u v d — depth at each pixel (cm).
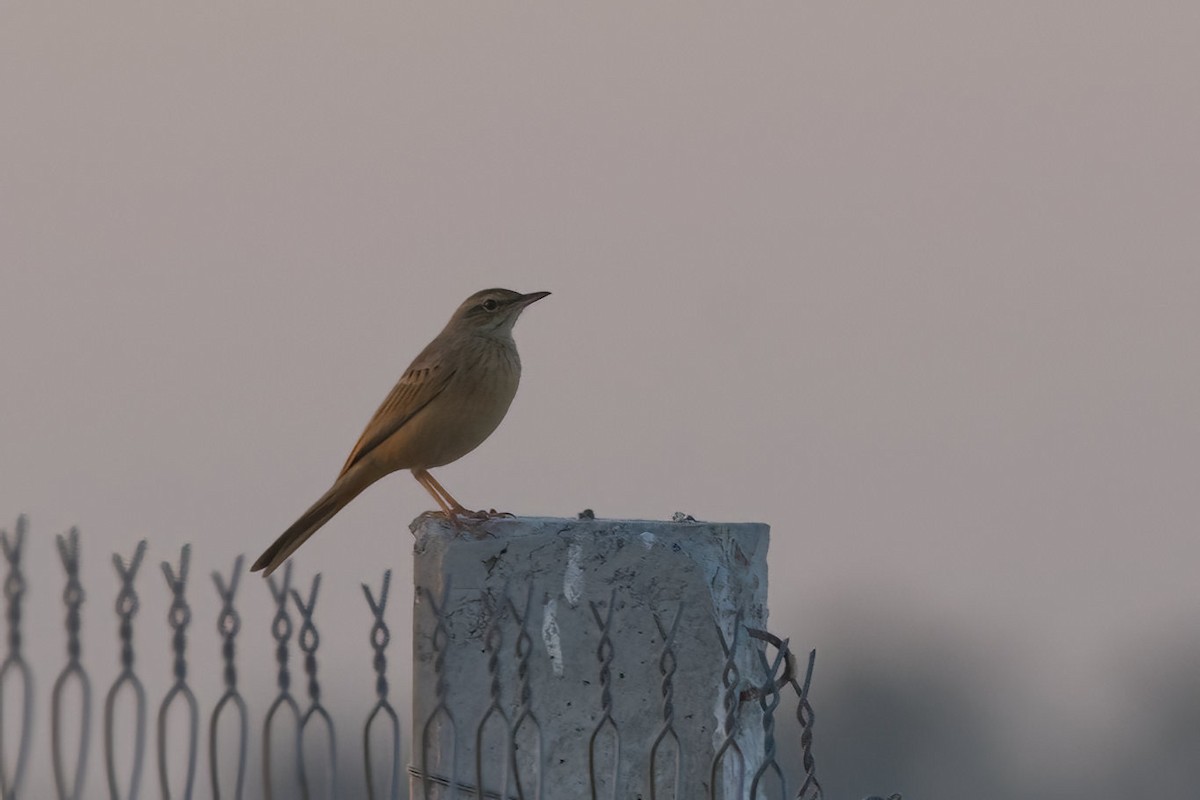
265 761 866
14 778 791
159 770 829
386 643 912
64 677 805
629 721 1134
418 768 1139
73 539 809
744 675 1171
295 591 881
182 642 834
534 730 1133
